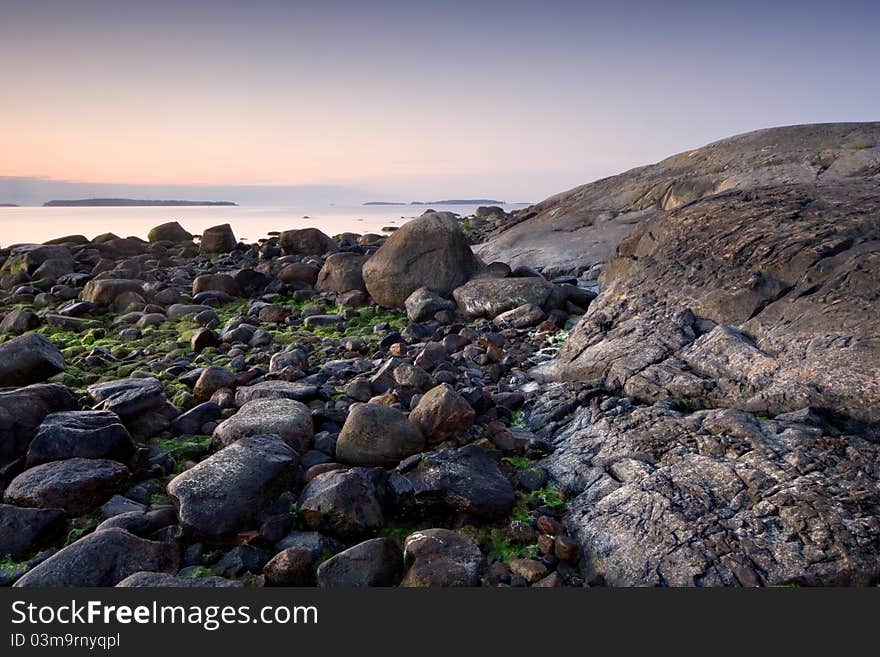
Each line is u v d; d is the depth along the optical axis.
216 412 5.90
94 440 4.74
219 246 16.53
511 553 4.00
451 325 8.97
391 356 7.89
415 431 5.04
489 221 27.72
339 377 6.96
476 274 10.39
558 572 3.83
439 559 3.74
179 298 11.15
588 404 5.75
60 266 13.09
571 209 18.31
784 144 16.66
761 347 5.59
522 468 4.96
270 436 4.77
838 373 4.84
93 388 6.01
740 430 4.57
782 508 3.84
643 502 4.12
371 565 3.68
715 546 3.69
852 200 7.51
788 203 7.81
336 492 4.12
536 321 8.80
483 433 5.29
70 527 4.23
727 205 8.27
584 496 4.46
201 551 3.96
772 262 6.55
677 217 8.54
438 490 4.29
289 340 8.69
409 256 10.36
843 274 5.89
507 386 6.66
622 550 3.84
